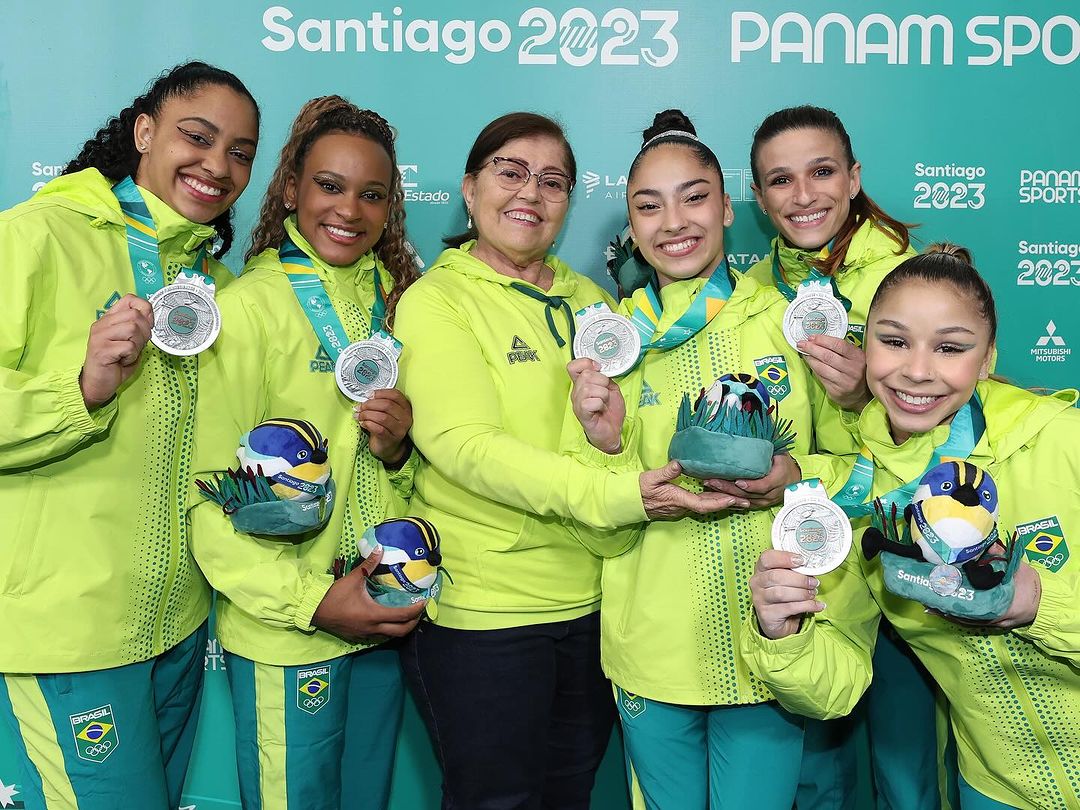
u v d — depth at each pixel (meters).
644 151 1.81
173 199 1.78
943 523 1.38
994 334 1.56
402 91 2.50
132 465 1.73
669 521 1.75
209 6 2.46
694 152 1.77
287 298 1.89
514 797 1.90
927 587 1.39
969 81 2.51
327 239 1.93
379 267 2.13
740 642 1.65
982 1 2.49
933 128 2.52
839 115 2.52
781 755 1.75
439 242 2.54
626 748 1.89
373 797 2.13
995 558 1.42
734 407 1.57
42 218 1.66
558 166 1.97
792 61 2.51
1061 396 1.59
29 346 1.66
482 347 1.91
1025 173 2.53
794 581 1.46
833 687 1.55
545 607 1.91
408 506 2.10
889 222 2.13
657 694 1.75
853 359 1.70
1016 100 2.51
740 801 1.75
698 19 2.50
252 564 1.76
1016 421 1.54
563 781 2.03
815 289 1.72
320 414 1.88
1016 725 1.61
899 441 1.62
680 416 1.63
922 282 1.50
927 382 1.50
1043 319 2.56
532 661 1.90
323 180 1.90
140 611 1.76
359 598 1.74
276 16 2.46
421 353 1.88
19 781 2.50
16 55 2.44
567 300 2.05
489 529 1.91
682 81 2.51
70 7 2.44
